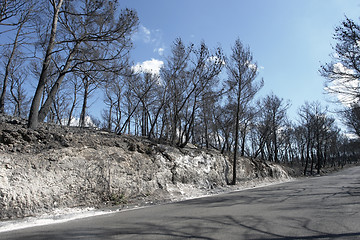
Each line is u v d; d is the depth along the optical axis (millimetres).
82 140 12781
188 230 5797
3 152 9555
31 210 8609
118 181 12266
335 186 14523
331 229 5461
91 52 13398
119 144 14484
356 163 90875
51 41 12867
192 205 10078
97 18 13188
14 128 11352
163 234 5555
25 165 9594
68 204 9820
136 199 12289
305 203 8945
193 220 6879
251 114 28109
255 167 27375
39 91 12633
